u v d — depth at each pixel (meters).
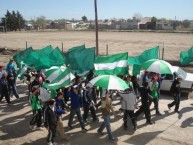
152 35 65.19
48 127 9.44
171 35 64.44
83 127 10.96
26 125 11.81
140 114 12.88
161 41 48.66
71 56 14.62
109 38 57.44
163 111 13.30
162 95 16.22
